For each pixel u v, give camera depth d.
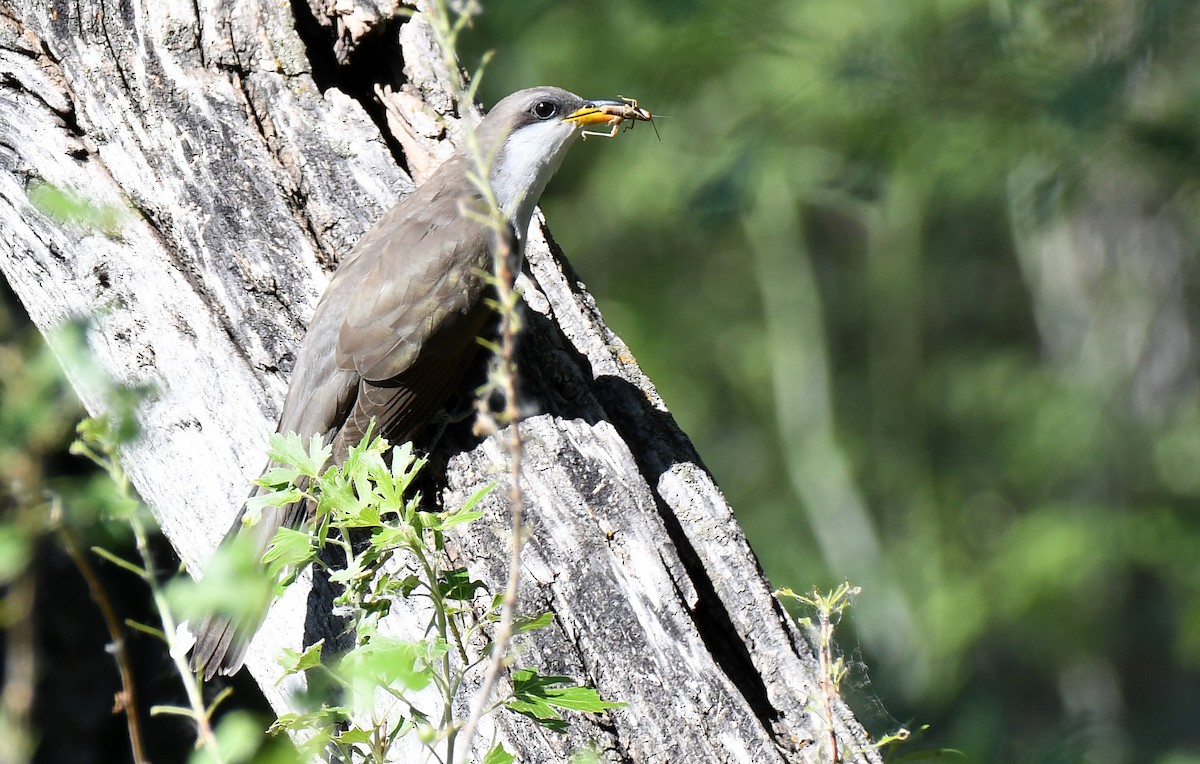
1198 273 26.25
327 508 5.36
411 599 6.54
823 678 6.11
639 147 29.88
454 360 7.56
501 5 19.70
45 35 8.45
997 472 30.20
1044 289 28.89
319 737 5.19
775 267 32.22
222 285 7.61
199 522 7.14
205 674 6.40
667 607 6.61
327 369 7.41
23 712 4.60
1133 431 26.66
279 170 8.00
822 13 20.41
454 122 8.80
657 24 16.27
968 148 16.11
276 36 8.43
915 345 31.56
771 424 33.56
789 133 16.53
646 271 33.25
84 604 9.73
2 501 4.75
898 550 30.45
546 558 6.69
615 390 7.66
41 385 4.46
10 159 7.98
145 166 7.97
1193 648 23.11
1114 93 14.12
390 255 7.59
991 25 14.76
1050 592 24.80
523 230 8.34
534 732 6.23
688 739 6.35
